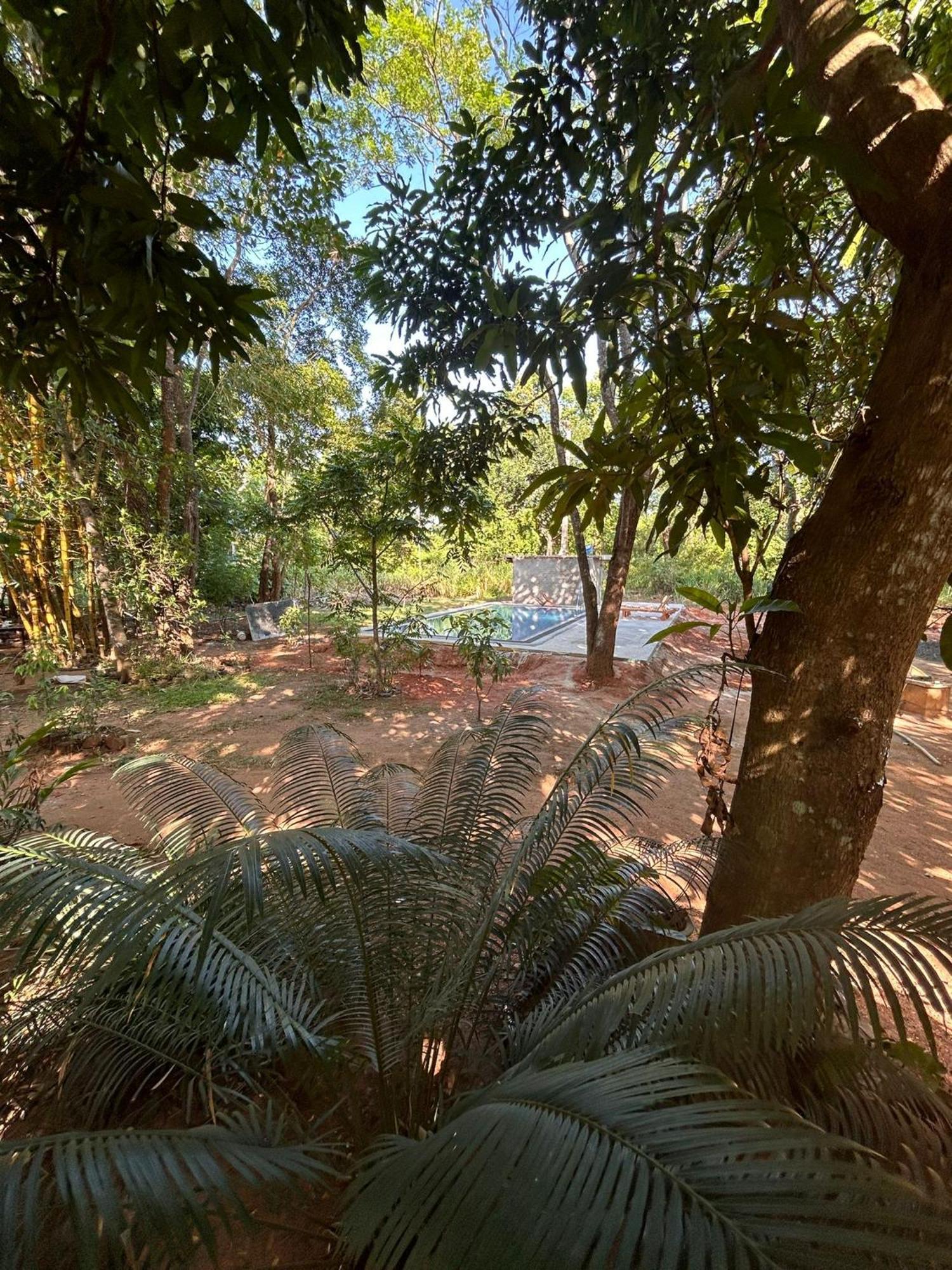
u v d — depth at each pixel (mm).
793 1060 1226
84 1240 642
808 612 1442
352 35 1389
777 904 1523
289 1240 1279
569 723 5746
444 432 4238
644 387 2059
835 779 1453
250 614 11109
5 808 2283
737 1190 594
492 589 18938
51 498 6676
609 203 2393
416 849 1056
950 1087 1623
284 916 1641
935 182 1188
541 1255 577
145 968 1291
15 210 1308
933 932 858
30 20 1234
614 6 2217
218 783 2293
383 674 7453
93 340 1684
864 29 1327
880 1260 601
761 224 1439
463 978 1583
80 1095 1492
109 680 6770
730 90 1323
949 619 1455
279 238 8953
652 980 993
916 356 1261
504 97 7023
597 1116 713
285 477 12539
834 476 1449
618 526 7133
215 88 1333
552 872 1760
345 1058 1464
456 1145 733
